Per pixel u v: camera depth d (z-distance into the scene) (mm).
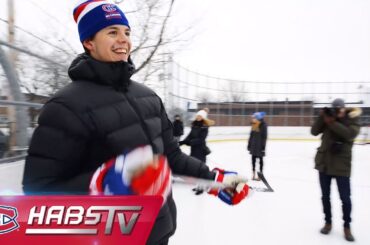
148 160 836
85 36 1017
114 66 970
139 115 1016
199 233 3059
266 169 7305
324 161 2961
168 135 1232
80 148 863
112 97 952
